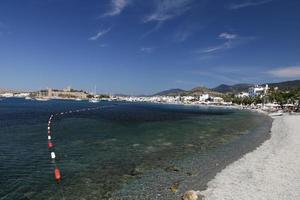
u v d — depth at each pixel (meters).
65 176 27.19
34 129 62.81
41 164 31.47
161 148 41.50
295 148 39.19
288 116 114.44
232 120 100.31
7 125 71.25
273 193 21.80
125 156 35.81
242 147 42.72
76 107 185.00
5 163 31.62
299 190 22.41
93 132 58.47
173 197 22.03
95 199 21.80
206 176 26.94
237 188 22.95
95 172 28.64
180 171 29.06
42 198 21.95
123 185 24.83
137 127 70.06
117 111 150.75
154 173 28.42
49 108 163.25
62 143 44.72
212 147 42.75
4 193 22.72
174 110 184.50
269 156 34.12
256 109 188.50
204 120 98.94
